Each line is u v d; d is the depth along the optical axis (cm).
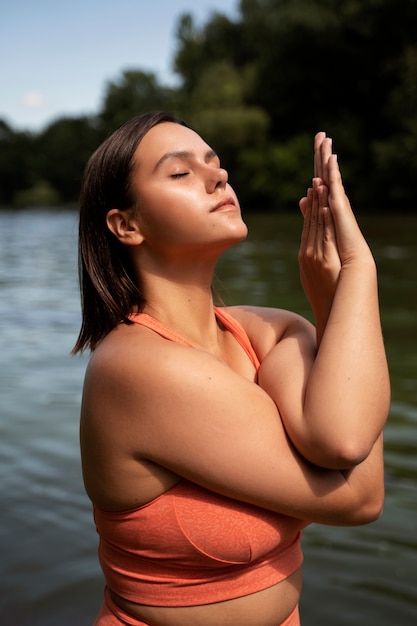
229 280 1167
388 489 371
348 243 148
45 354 648
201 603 146
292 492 139
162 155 146
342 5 3447
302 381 144
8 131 6881
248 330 170
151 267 154
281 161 3753
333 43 3578
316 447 135
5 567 303
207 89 4191
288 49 3728
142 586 148
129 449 140
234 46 4784
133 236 151
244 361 162
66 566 306
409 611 272
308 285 155
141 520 144
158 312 154
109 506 146
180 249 149
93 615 274
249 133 3856
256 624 149
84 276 156
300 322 166
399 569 302
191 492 143
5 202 6631
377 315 143
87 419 145
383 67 3509
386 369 140
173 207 145
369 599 281
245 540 142
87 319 158
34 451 418
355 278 145
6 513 346
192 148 148
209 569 146
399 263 1423
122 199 149
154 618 148
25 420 468
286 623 155
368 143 3516
